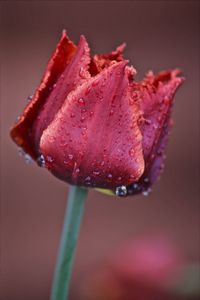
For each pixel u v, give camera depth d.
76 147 0.45
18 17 1.37
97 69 0.46
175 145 1.33
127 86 0.45
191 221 1.21
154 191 1.24
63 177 0.46
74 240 0.47
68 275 0.47
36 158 0.48
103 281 0.62
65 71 0.46
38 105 0.47
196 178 1.29
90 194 1.19
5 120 1.24
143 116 0.46
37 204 1.16
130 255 0.61
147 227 1.18
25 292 1.04
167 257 0.60
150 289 0.60
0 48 1.34
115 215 1.18
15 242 1.10
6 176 1.17
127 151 0.45
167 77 0.48
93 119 0.45
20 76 1.32
